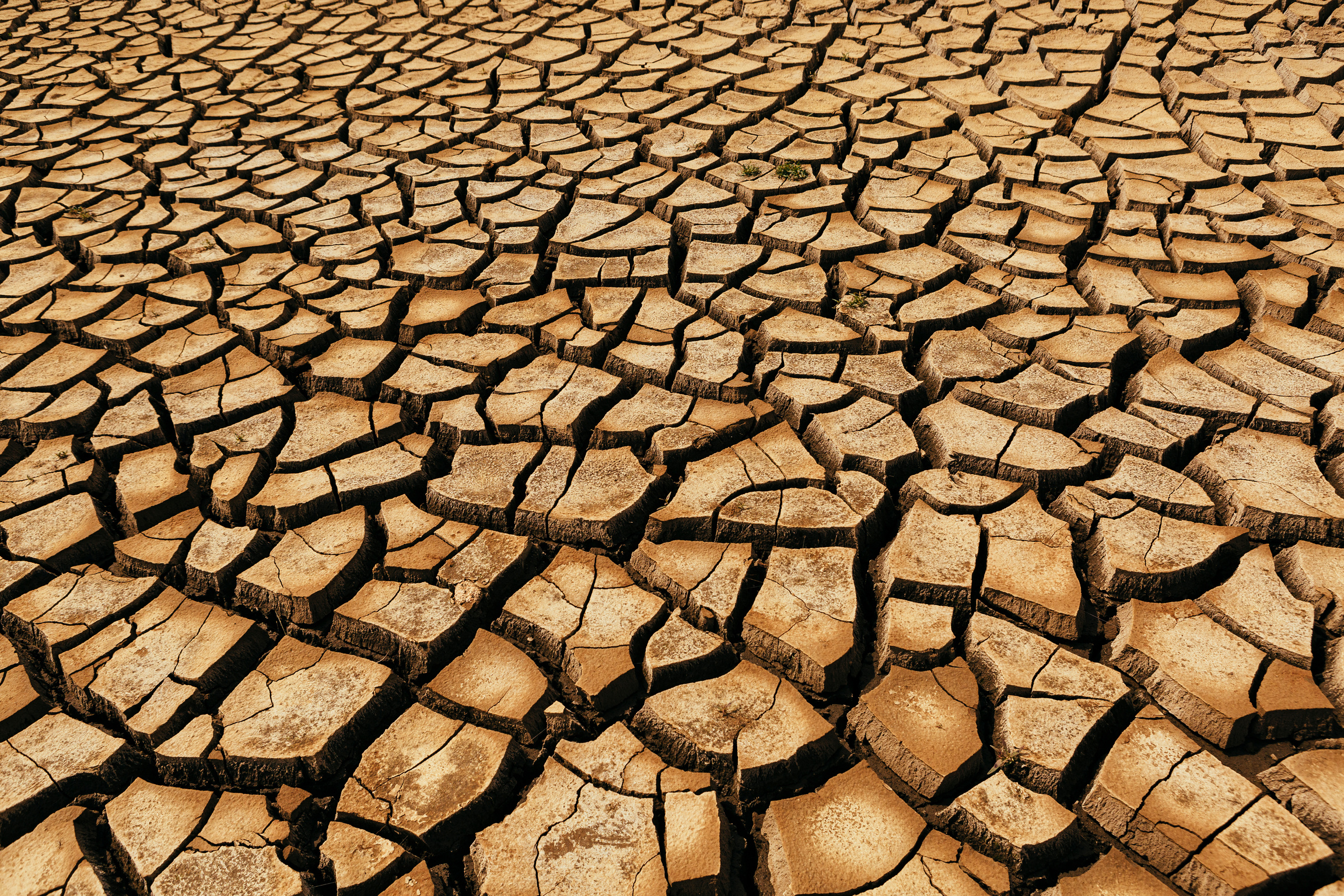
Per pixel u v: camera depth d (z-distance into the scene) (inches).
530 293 157.9
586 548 111.2
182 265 168.9
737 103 210.8
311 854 83.0
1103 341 134.0
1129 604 98.3
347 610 101.7
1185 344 132.2
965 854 78.4
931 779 83.4
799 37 235.6
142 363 144.2
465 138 208.8
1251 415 118.6
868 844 79.5
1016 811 80.8
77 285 163.0
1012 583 99.9
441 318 149.6
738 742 87.3
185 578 109.3
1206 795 80.1
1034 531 106.8
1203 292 142.4
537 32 253.1
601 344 142.7
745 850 82.0
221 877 79.7
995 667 92.3
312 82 239.1
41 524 115.4
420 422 133.6
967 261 157.2
